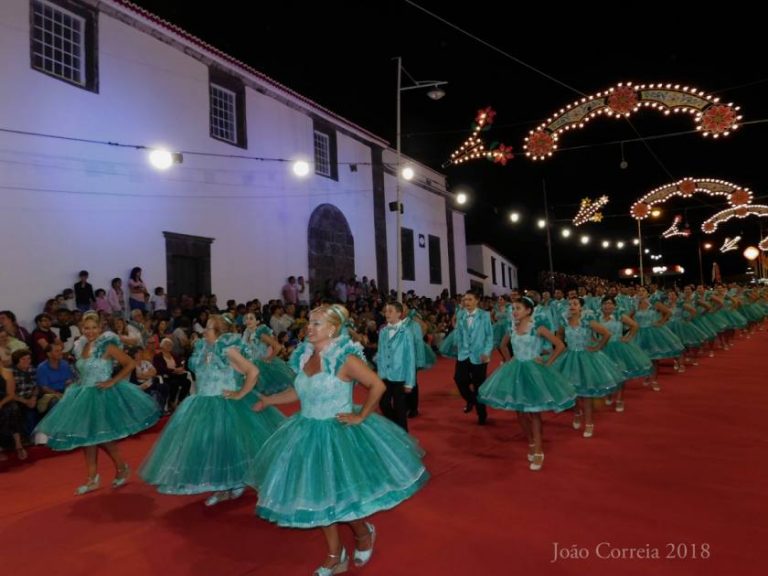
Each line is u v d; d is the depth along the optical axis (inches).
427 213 1087.0
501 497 205.8
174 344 444.5
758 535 166.6
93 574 159.9
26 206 430.3
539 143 481.1
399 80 673.0
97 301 453.7
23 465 291.6
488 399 248.8
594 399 371.2
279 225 679.1
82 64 483.2
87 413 228.2
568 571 149.6
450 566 154.8
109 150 493.7
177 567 162.1
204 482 189.6
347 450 147.3
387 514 192.4
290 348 511.5
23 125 431.2
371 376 152.8
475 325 341.4
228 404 206.1
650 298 474.0
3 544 183.3
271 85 678.5
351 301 698.8
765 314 916.6
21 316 421.1
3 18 422.3
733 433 280.7
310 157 741.9
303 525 138.7
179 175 558.9
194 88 582.2
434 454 267.1
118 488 238.8
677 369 492.1
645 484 212.8
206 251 581.0
